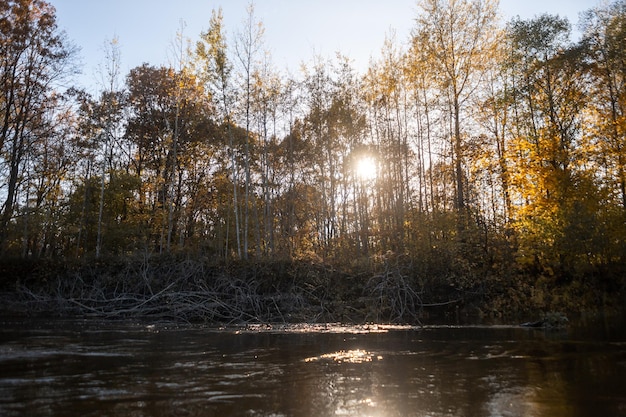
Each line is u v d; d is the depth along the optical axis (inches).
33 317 721.6
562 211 869.8
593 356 388.8
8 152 1117.1
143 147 1529.3
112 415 221.8
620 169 922.7
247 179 1035.9
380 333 567.5
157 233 1333.7
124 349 424.2
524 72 1100.5
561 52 1057.5
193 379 299.9
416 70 1052.5
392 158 1087.6
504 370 332.2
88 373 316.2
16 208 1157.7
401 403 245.8
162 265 841.5
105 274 839.7
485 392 268.7
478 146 1003.9
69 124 1222.3
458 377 308.3
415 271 828.6
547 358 380.8
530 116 1096.2
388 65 1079.6
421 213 992.2
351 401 248.5
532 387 281.6
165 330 587.2
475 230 874.8
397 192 1068.5
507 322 703.1
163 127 1441.9
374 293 772.0
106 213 1347.2
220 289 791.1
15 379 296.0
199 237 1573.6
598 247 845.2
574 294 840.9
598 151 936.3
